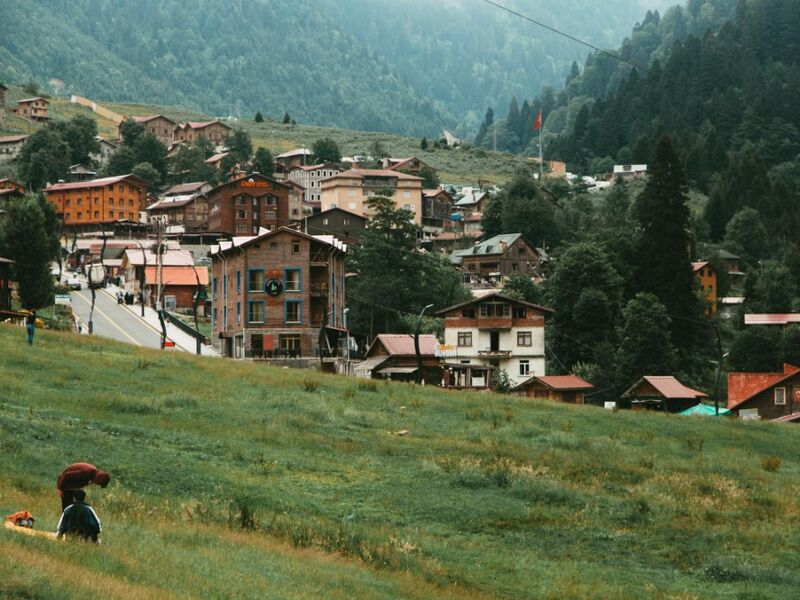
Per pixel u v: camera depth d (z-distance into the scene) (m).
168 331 158.88
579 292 177.75
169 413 66.81
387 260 188.88
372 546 43.00
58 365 77.75
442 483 57.66
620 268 192.38
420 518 51.62
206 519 43.03
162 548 34.22
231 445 59.50
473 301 140.25
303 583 34.19
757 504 61.25
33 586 25.98
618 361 163.00
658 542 52.19
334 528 45.03
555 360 167.25
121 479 49.16
